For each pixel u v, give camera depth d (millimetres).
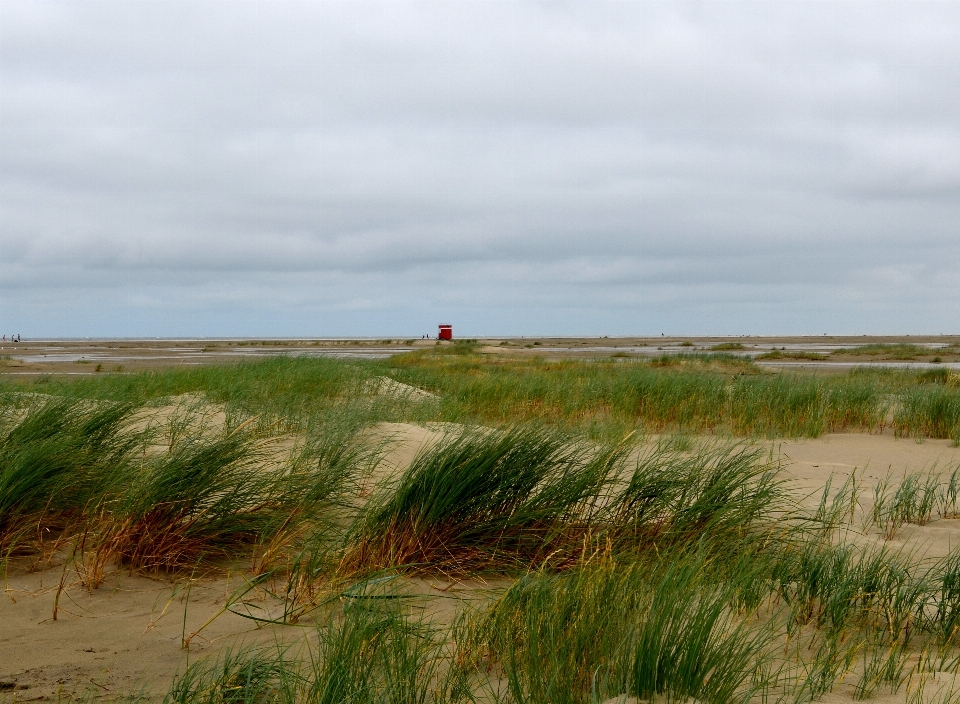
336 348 59938
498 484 4684
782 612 3881
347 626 3104
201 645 3389
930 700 2842
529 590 3453
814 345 76250
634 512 4883
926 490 6594
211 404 9898
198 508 4707
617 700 2725
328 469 5492
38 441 5332
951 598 3844
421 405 10953
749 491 5234
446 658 3184
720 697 2770
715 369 27281
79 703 2869
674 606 3166
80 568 4309
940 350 51188
